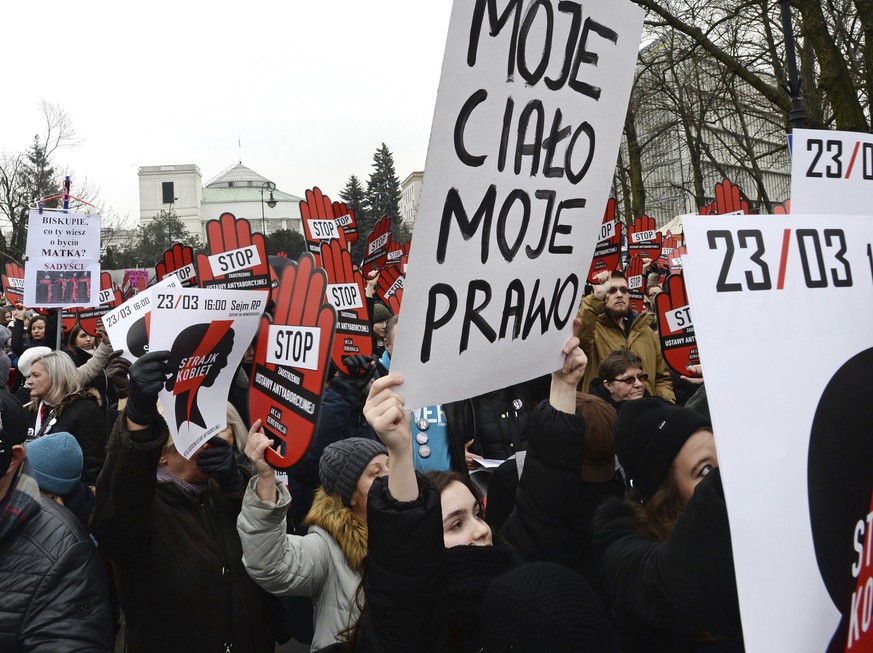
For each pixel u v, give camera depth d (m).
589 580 2.44
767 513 1.23
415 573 1.83
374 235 9.88
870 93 11.70
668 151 29.34
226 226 4.39
